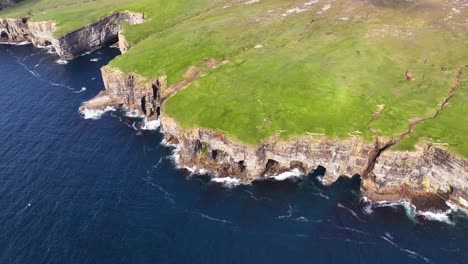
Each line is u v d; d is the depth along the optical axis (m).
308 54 110.50
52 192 82.88
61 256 69.25
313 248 70.00
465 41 112.75
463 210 76.62
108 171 88.31
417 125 84.62
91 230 74.06
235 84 99.62
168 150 94.25
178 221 75.50
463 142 78.56
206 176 85.81
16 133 102.44
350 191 81.25
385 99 92.44
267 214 76.69
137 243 71.38
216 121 88.19
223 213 77.06
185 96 97.62
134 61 114.44
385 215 76.06
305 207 78.00
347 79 99.12
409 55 108.44
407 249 69.62
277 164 87.00
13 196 82.00
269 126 86.12
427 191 79.88
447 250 69.44
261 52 114.00
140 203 79.69
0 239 72.50
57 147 96.69
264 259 68.19
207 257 68.62
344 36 118.88
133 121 106.06
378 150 81.62
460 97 92.00
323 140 82.50
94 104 112.19
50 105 115.50
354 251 69.31
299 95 93.94
